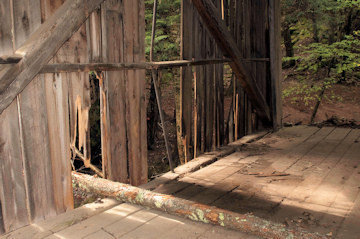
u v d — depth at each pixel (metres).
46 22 2.67
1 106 2.44
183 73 4.45
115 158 3.48
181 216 2.88
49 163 2.88
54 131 2.89
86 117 3.15
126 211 3.04
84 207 3.13
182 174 4.12
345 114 11.47
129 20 3.47
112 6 3.27
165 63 4.00
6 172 2.59
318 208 3.09
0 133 2.53
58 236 2.59
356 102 12.19
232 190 3.60
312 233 2.33
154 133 8.72
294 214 2.97
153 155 8.38
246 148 5.41
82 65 2.99
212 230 2.67
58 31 2.67
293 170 4.25
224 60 5.18
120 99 3.47
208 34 4.95
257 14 6.14
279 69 6.74
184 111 4.55
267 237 2.44
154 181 3.89
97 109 7.71
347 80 13.73
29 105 2.69
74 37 2.95
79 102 3.07
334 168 4.29
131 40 3.52
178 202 2.88
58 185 2.97
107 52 3.25
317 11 9.35
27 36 2.63
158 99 4.01
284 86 12.53
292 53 13.67
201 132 5.00
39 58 2.58
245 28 5.76
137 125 3.71
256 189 3.62
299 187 3.65
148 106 8.53
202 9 4.50
